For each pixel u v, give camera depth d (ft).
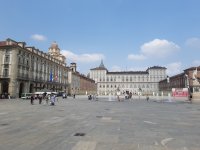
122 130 30.60
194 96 132.16
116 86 468.75
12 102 112.37
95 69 481.05
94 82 462.60
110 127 33.24
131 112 61.16
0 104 94.32
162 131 30.19
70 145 21.58
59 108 73.97
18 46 174.40
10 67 171.63
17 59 174.60
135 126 34.55
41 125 34.81
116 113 57.41
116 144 22.18
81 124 36.22
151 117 48.34
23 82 183.11
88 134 27.40
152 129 31.76
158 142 23.35
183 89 179.22
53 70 255.70
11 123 36.88
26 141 23.26
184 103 122.21
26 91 187.83
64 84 289.94
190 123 38.75
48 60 238.48
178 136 26.73
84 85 391.04
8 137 25.29
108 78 474.90
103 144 22.13
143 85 458.50
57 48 317.83
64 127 32.94
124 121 40.65
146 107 85.05
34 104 96.63
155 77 455.22
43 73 225.76
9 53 173.17
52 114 52.90
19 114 52.34
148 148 20.80
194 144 22.66
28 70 193.57
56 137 25.41
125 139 24.62
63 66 290.97
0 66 174.40
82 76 379.14
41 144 21.97
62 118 44.60
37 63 211.61
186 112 62.85
